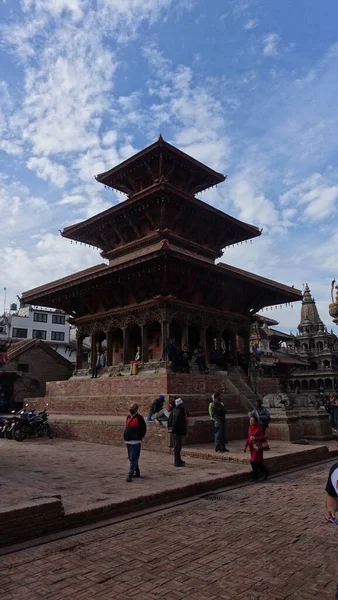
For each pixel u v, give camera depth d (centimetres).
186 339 2728
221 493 1225
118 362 3112
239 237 3594
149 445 1870
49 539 834
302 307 8606
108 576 676
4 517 806
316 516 988
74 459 1661
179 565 715
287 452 1677
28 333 7312
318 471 1598
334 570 687
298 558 739
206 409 2281
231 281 2914
